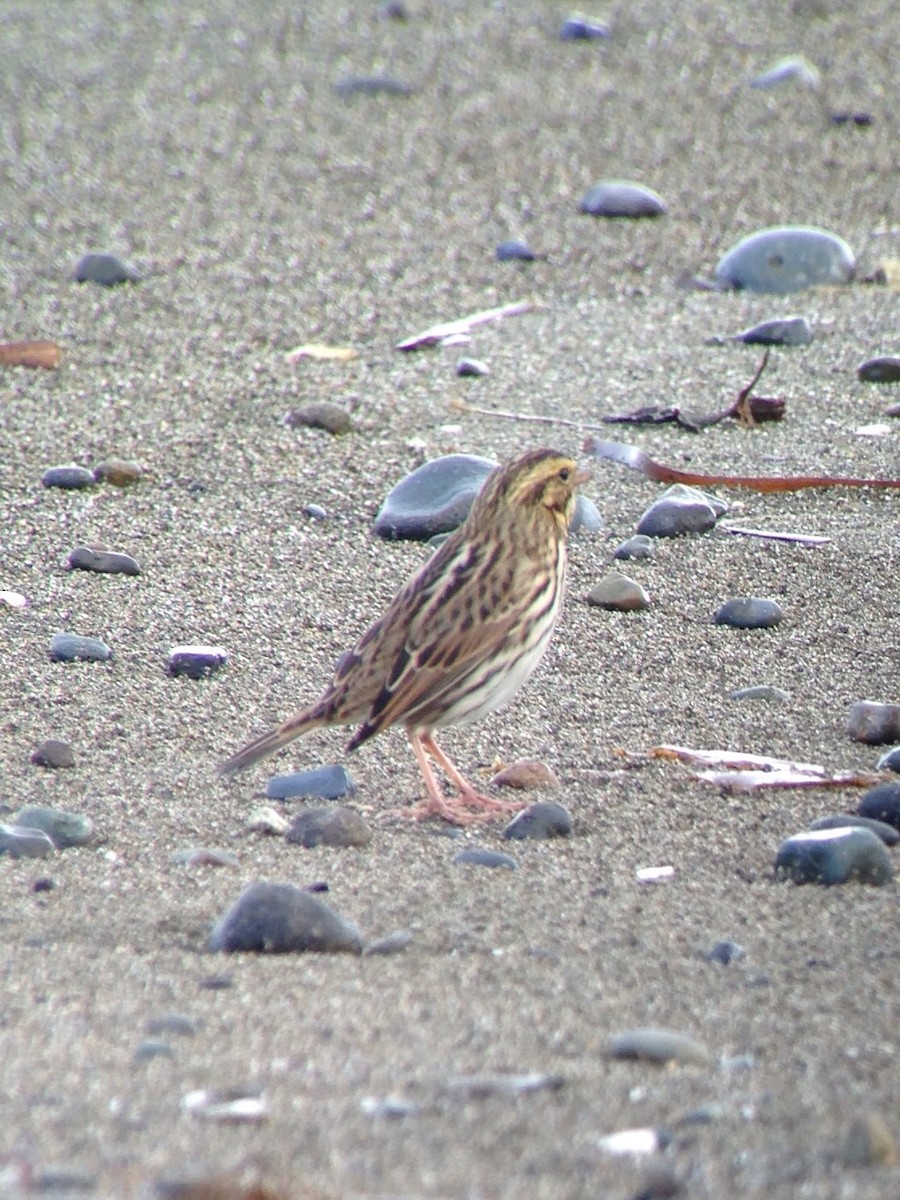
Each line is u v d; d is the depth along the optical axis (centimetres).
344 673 1031
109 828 982
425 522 1401
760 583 1309
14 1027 733
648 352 1780
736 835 970
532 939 840
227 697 1154
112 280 2000
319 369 1761
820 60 2756
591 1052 713
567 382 1709
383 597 1301
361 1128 637
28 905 880
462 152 2436
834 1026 743
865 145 2416
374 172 2375
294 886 872
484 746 1095
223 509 1458
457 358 1786
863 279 1972
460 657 1012
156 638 1236
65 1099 661
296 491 1489
